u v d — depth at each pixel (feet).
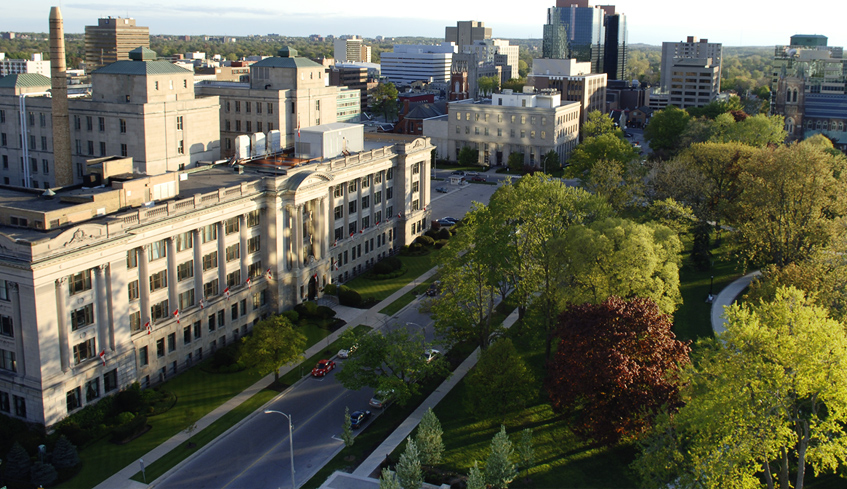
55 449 238.48
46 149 435.94
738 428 200.44
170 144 417.08
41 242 243.19
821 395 200.13
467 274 309.01
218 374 310.86
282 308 365.40
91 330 268.62
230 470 241.76
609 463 244.63
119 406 276.82
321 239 388.57
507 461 222.28
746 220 432.66
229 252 337.72
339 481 235.40
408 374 276.62
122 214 292.40
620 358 232.94
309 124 523.29
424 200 502.38
